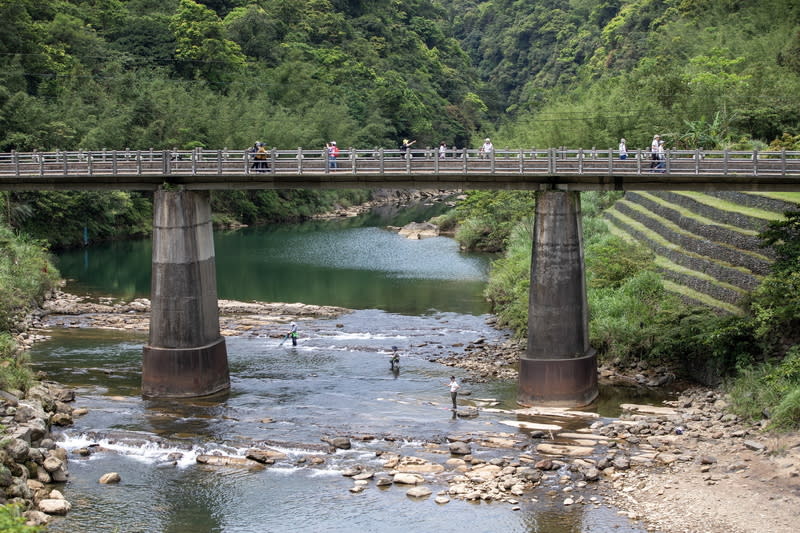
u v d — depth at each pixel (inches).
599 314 2110.0
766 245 1900.8
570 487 1422.2
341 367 2144.4
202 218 1945.1
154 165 1935.3
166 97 4943.4
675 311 2030.0
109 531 1298.0
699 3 5241.1
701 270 2258.9
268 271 3550.7
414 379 2034.9
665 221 2723.9
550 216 1841.8
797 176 1758.1
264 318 2679.6
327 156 1882.4
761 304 1813.5
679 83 3703.3
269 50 6624.0
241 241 4453.7
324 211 5757.9
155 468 1525.6
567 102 4552.2
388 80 7175.2
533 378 1836.9
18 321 2534.5
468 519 1321.4
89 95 4660.4
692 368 1978.3
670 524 1288.1
